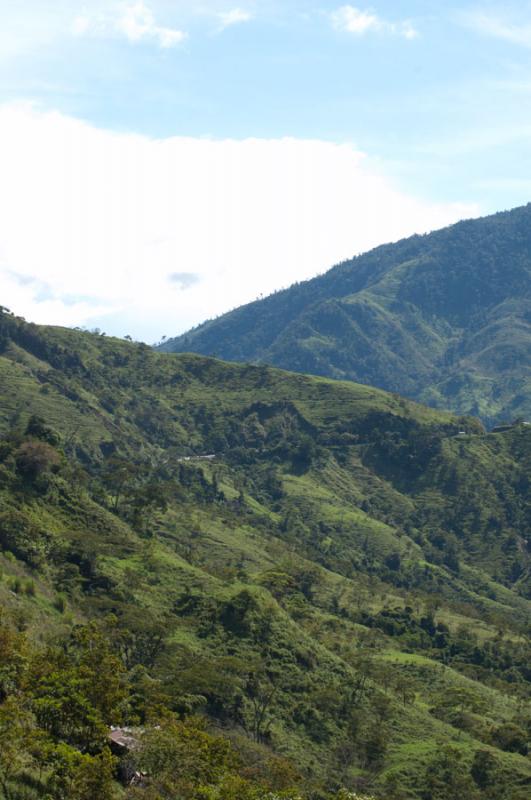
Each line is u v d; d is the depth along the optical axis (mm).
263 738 86625
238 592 114750
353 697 102562
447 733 101188
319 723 94438
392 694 109312
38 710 50344
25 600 85438
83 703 51688
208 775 53719
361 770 88938
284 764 69250
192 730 56469
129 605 97375
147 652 90625
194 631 103250
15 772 44875
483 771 92250
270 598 118688
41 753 45562
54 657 58938
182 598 109812
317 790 74375
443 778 88750
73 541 108438
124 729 57938
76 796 43969
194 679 86500
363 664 113062
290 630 110312
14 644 55781
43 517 113312
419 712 106188
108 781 44750
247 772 65688
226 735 80125
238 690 91312
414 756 92188
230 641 103125
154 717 59469
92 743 51062
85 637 71438
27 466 119562
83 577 103562
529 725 111625
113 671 60656
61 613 88562
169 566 117250
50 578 99000
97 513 124750
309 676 102625
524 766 95438
